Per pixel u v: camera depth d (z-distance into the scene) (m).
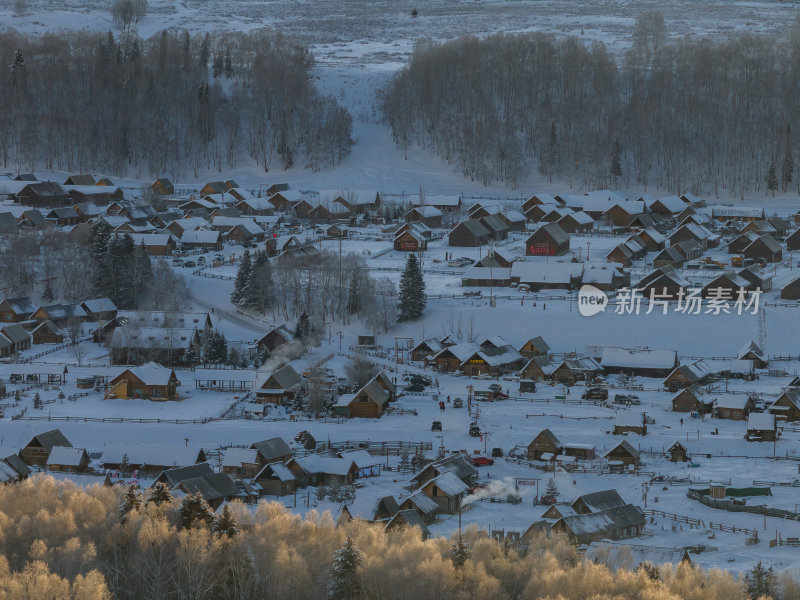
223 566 161.25
